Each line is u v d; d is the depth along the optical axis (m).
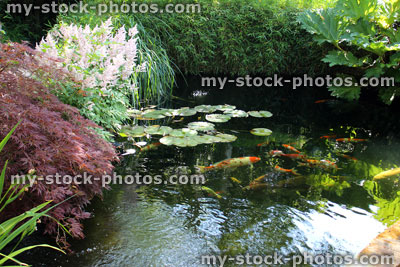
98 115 3.74
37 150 2.19
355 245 2.32
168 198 2.86
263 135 4.41
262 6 7.42
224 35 7.14
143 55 5.70
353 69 6.71
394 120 5.14
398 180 3.21
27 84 2.49
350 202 2.83
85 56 3.61
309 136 4.42
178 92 6.41
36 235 2.32
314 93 6.64
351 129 4.74
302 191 3.00
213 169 3.39
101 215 2.60
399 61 5.55
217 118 4.97
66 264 2.08
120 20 5.84
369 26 5.74
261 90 6.73
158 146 3.95
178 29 7.11
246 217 2.62
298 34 7.02
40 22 7.06
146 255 2.20
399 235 2.37
